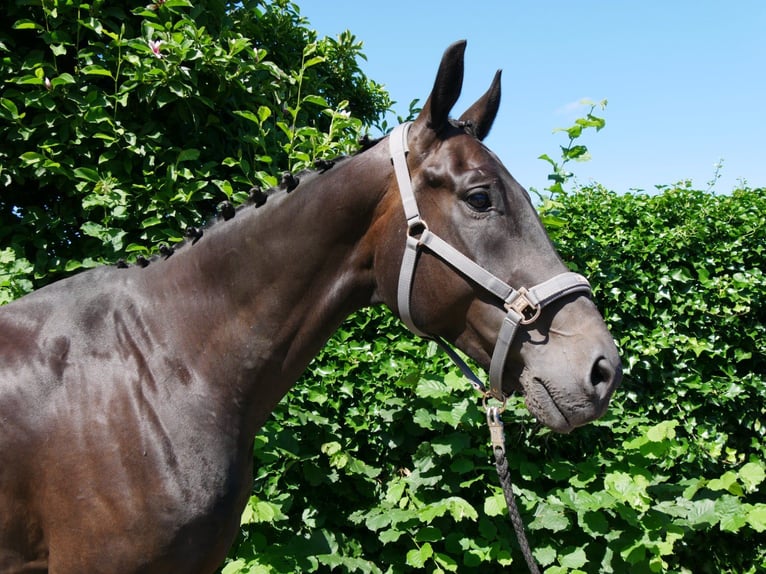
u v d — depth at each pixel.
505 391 1.51
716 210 3.54
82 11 2.81
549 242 1.46
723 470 3.30
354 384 2.72
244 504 1.54
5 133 2.73
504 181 1.46
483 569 2.73
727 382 3.24
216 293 1.54
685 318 3.31
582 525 2.53
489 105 1.71
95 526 1.35
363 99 4.31
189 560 1.39
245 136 2.73
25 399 1.39
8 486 1.36
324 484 2.70
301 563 2.42
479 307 1.44
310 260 1.54
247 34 3.44
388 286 1.53
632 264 3.29
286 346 1.56
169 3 2.73
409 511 2.52
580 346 1.35
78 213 2.80
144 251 2.59
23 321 1.51
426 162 1.49
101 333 1.50
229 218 1.61
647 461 2.78
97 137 2.63
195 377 1.48
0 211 2.93
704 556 3.22
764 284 3.31
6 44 2.83
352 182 1.54
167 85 2.65
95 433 1.37
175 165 2.64
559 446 2.94
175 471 1.38
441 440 2.60
